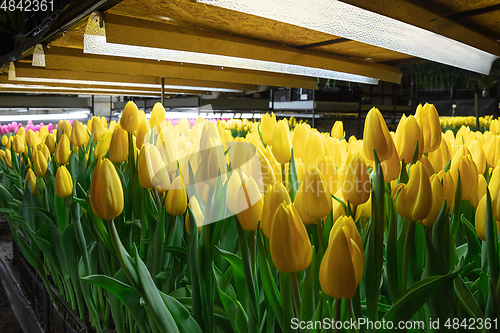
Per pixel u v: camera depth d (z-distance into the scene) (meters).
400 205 0.38
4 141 1.84
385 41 1.22
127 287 0.55
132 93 3.67
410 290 0.35
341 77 2.19
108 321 0.97
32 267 1.45
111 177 0.43
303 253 0.33
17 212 1.41
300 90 4.02
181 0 1.14
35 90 3.38
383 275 0.51
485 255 0.42
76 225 0.85
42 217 1.00
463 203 0.60
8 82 2.83
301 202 0.41
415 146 0.46
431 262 0.39
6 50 3.56
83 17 1.31
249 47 1.63
